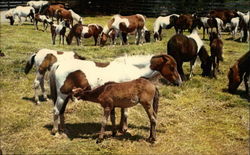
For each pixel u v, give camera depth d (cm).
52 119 847
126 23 1716
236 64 1055
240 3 3166
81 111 888
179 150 724
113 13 3359
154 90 709
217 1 3216
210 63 1198
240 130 827
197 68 1331
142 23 1770
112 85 703
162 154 705
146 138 758
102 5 3488
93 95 704
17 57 1286
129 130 796
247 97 1042
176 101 991
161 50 1512
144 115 888
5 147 713
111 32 1786
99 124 828
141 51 1484
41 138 748
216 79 1191
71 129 795
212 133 805
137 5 3394
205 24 2012
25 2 3503
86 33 1764
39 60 912
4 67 1173
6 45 1496
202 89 1086
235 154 719
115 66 752
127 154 695
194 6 3175
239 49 1712
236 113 920
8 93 999
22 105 923
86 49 1515
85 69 730
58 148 704
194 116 898
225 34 2239
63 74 720
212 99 1012
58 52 918
